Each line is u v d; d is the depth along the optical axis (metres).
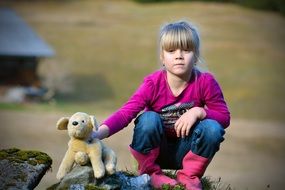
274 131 33.19
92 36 64.31
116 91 50.38
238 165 23.16
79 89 50.00
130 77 53.94
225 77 52.72
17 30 48.12
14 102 40.97
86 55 59.16
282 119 40.78
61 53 59.50
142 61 57.69
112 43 62.44
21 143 24.31
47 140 25.17
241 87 50.19
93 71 55.19
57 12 74.19
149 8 76.50
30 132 27.05
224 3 78.94
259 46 62.00
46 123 30.16
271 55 59.69
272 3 75.81
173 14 73.00
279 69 55.22
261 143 28.77
